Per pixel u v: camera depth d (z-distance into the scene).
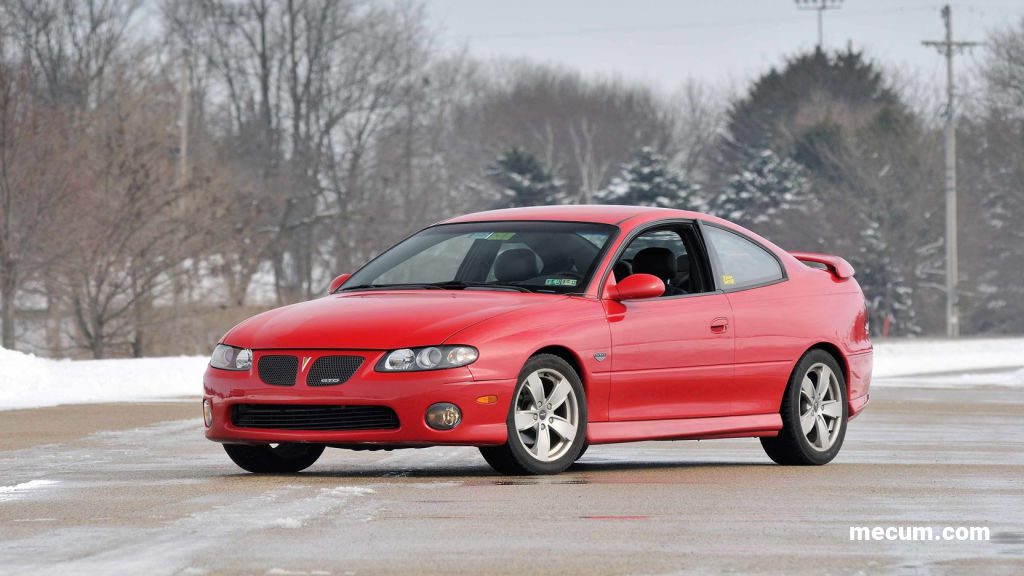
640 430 20.03
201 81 143.38
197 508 15.41
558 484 17.97
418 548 12.79
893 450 24.45
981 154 175.25
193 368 45.97
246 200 85.06
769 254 22.64
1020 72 169.88
